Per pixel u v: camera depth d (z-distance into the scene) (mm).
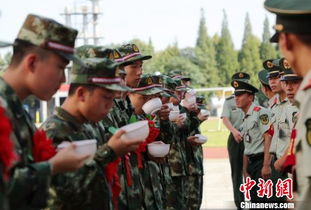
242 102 10234
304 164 3195
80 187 4570
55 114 4852
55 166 3693
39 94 3986
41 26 3963
